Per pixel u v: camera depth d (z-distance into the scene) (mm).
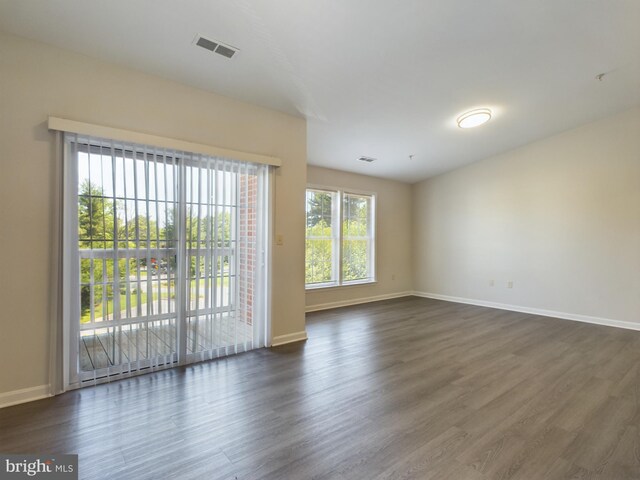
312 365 3100
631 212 4426
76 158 2555
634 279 4410
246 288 3484
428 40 2701
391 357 3326
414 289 7059
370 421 2154
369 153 5145
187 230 3094
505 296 5613
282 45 2619
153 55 2625
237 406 2334
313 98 3463
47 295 2438
